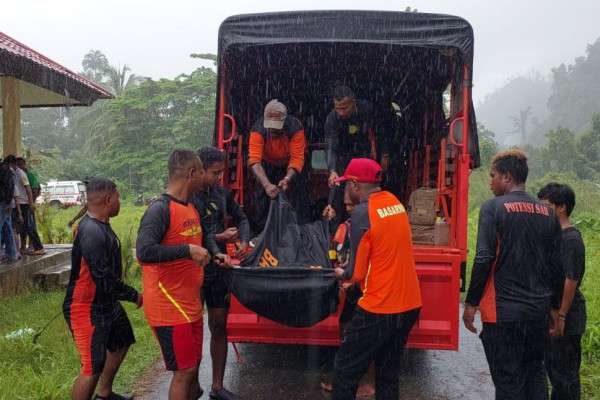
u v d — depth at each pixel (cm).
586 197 2531
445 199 523
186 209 344
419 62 633
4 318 652
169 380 497
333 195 520
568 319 370
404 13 487
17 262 834
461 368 543
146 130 4316
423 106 712
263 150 544
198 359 354
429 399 470
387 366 383
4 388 440
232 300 468
